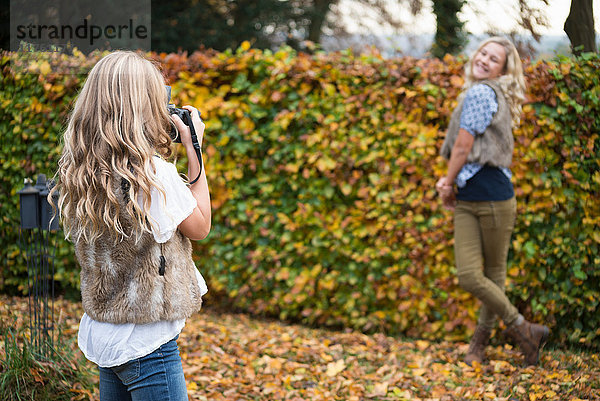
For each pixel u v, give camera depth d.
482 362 3.62
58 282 4.89
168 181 1.71
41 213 3.08
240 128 4.43
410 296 4.17
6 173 4.55
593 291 3.85
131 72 1.73
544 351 3.76
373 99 4.09
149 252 1.69
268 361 3.59
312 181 4.35
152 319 1.68
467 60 4.03
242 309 4.79
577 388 3.05
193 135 1.84
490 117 3.30
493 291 3.44
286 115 4.25
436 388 3.21
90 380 2.98
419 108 4.07
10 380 2.72
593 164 3.82
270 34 11.91
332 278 4.33
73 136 1.74
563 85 3.80
